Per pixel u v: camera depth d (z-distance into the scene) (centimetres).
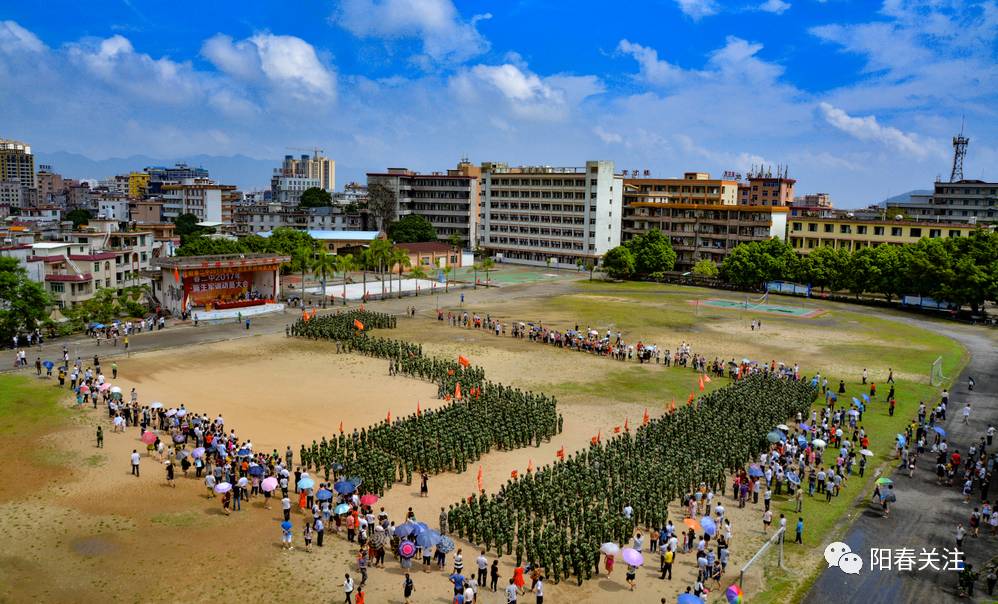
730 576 4569
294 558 4578
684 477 5684
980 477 5800
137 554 4538
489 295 16025
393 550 4747
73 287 12406
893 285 14600
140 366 9044
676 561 4756
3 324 9750
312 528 4878
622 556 4734
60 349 9806
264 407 7556
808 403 7888
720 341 11381
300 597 4128
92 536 4747
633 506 5253
